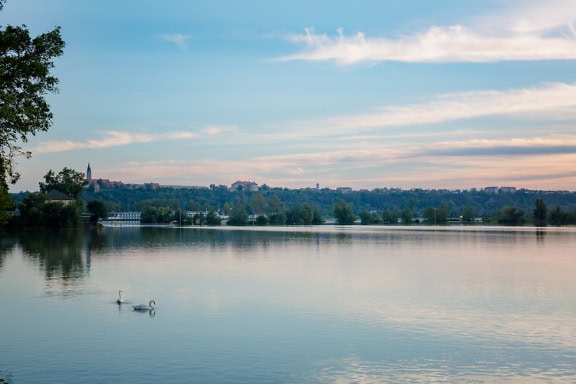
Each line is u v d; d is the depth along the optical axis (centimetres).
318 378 2692
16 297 4684
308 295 4869
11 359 2956
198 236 15400
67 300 4559
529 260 8250
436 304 4462
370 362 2931
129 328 3603
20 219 17200
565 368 2850
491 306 4388
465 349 3173
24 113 3934
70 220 17475
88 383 2608
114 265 7219
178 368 2816
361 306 4366
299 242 12700
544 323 3800
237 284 5528
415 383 2639
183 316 3969
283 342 3291
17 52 4141
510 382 2659
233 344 3244
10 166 4200
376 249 10469
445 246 11350
